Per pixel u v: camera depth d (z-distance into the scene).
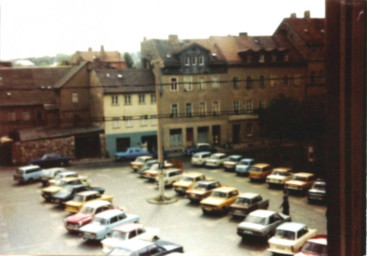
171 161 36.72
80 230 16.56
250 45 45.12
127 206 22.38
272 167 30.36
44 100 44.34
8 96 43.09
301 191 23.59
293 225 14.40
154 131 42.84
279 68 42.41
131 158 38.69
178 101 43.12
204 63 43.50
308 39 41.16
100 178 30.39
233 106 44.53
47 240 17.06
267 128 34.44
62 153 39.16
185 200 23.44
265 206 19.92
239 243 15.79
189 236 16.94
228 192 20.70
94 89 42.72
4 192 26.50
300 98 41.22
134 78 42.44
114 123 41.19
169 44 45.09
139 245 12.33
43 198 24.75
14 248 16.09
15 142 37.91
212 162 33.03
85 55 59.94
